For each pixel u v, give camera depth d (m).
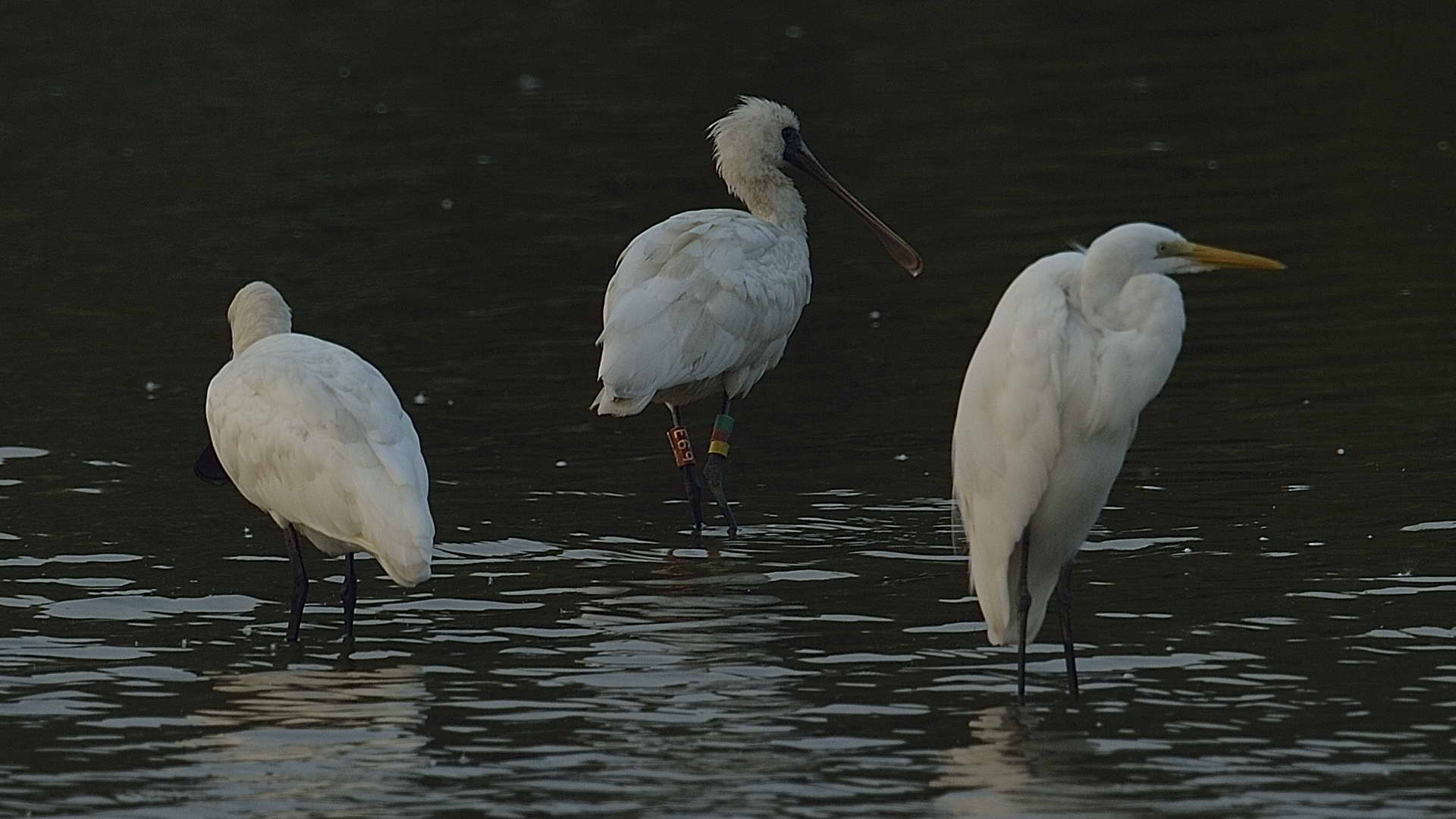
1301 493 14.65
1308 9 39.62
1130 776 9.45
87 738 10.22
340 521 11.67
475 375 19.38
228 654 11.76
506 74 36.72
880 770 9.60
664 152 30.08
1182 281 22.00
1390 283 21.36
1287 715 10.29
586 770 9.65
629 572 13.45
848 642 11.80
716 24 41.00
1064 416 10.30
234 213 26.94
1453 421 16.34
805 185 27.78
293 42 39.72
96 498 15.43
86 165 30.02
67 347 20.45
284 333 13.17
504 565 13.68
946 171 28.14
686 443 14.86
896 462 16.20
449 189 28.12
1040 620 11.08
